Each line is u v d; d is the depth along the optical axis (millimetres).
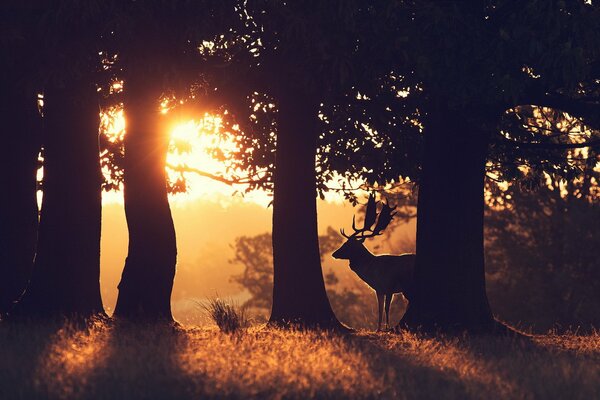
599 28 43562
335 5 43844
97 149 53125
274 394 24625
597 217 135250
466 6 45656
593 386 27000
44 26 45000
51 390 24297
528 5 43062
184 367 28484
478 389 26375
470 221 52125
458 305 51750
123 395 23969
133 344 35188
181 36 45844
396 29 44469
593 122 50906
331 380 26953
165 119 54656
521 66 44250
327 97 55562
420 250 52906
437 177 52469
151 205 52406
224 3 44938
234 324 47469
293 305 53219
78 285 51719
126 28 43969
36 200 59219
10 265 57812
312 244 53750
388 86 59062
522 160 63375
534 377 28734
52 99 52000
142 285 52062
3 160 57969
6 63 46312
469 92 45406
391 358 34312
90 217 52312
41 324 45562
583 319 135625
